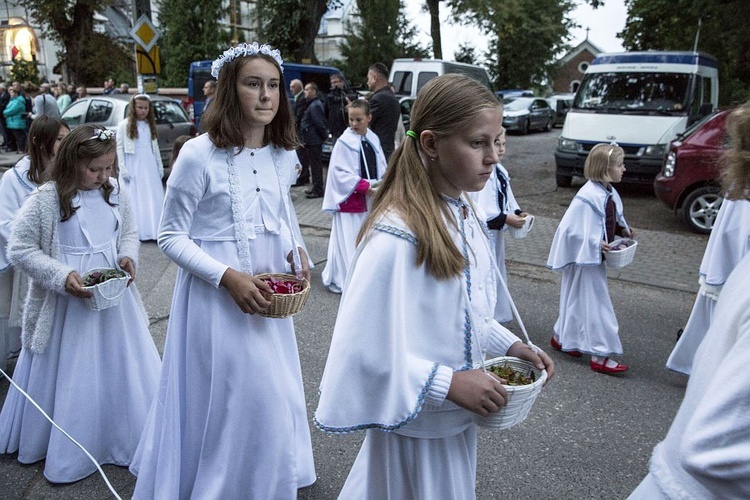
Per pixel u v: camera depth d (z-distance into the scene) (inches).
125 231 121.5
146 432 104.9
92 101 466.3
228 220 94.9
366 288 58.9
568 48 1423.5
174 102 466.9
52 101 574.9
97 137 109.4
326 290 235.3
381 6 1285.7
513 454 130.6
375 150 226.7
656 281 251.6
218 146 92.9
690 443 40.6
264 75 90.7
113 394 118.5
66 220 111.6
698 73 416.8
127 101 451.2
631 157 401.7
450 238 60.9
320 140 399.2
